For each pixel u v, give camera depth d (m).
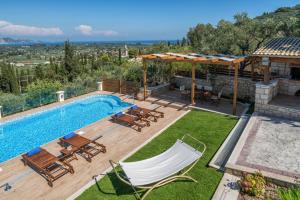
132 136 12.30
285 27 20.70
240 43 21.34
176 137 11.69
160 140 11.43
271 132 11.38
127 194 7.62
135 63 28.48
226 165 8.44
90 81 23.78
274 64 17.62
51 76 43.47
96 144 10.78
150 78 23.19
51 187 8.24
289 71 17.08
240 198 7.11
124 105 19.00
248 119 13.72
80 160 9.98
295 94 16.11
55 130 15.02
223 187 7.63
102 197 7.51
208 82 20.44
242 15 22.31
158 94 20.45
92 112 18.20
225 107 16.39
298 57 12.77
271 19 21.41
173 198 7.29
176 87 22.39
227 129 12.48
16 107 17.11
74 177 8.78
